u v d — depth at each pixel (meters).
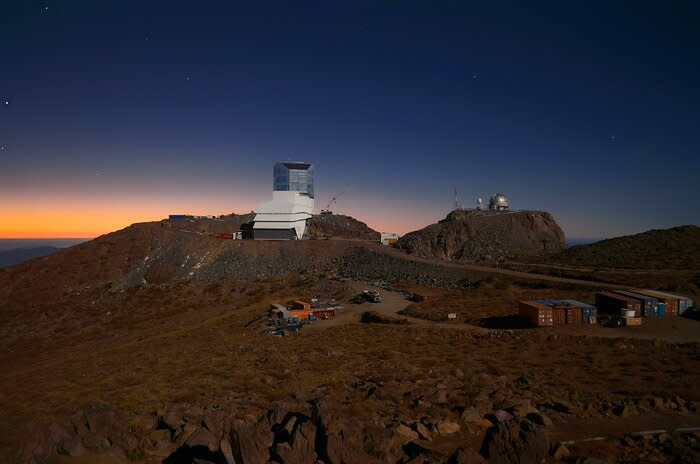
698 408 19.34
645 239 134.00
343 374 30.75
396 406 20.25
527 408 18.73
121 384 31.06
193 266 111.94
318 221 188.12
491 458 12.84
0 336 76.75
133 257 115.12
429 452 13.99
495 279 86.56
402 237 166.50
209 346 50.53
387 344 45.19
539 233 158.12
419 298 77.06
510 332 48.03
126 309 88.38
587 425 17.28
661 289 71.12
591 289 73.62
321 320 67.56
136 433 14.96
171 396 25.59
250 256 117.31
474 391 22.48
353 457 12.42
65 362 51.50
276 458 12.43
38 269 109.25
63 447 12.70
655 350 38.09
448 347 42.09
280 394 24.42
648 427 17.09
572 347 40.38
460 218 165.50
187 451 13.45
